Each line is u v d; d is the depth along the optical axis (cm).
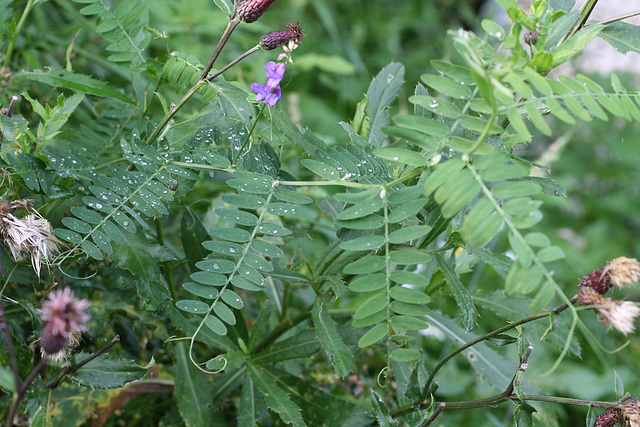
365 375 67
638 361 95
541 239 41
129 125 61
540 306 41
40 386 50
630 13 50
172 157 53
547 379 88
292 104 82
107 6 56
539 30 45
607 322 43
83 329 47
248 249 47
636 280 43
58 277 53
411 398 49
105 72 75
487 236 42
